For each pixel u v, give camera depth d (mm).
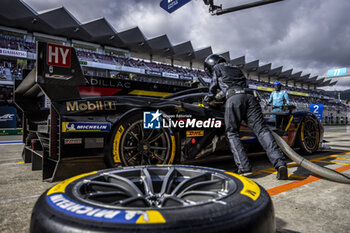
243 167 2172
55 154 1776
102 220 562
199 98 3053
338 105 56844
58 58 1749
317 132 3766
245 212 627
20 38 31156
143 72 34219
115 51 38812
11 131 9688
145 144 2092
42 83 1667
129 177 1072
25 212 1495
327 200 1734
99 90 4762
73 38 34750
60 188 811
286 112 3398
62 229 561
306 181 2264
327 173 2195
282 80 65500
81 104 1825
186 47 42656
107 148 1889
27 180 2264
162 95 5473
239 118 2285
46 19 30312
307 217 1435
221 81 2416
